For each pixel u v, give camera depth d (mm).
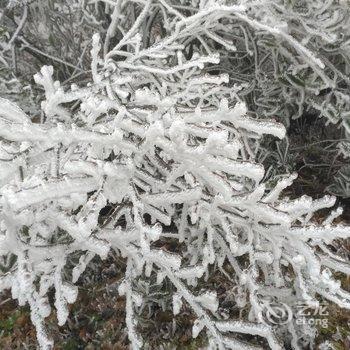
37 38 3949
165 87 2818
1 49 4066
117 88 2381
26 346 2893
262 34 3615
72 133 1899
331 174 4625
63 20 4012
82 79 3885
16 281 1866
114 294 3191
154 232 1869
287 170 4082
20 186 1864
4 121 1867
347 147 4086
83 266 2055
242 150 2842
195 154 1918
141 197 2094
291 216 2254
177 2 3635
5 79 3785
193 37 3389
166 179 2133
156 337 2914
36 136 1901
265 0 3043
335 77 3703
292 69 3674
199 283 3225
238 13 2900
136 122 1992
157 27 4078
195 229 2676
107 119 2240
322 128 4781
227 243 2635
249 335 2865
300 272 2197
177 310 2145
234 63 4418
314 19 3279
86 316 3064
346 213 4340
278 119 4230
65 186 1787
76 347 2896
